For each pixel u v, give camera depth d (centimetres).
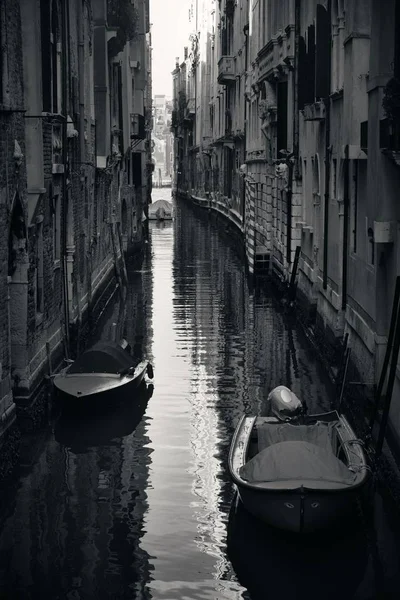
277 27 2897
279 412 1300
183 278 3228
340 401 1535
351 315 1634
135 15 3178
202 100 6925
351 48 1591
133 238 3878
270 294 2864
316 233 2191
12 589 959
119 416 1534
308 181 2383
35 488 1223
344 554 1028
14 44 1364
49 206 1673
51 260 1695
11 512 1147
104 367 1597
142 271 3422
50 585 968
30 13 1439
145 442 1405
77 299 2036
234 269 3475
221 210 5628
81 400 1492
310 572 998
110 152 2767
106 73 2566
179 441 1412
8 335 1321
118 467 1298
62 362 1756
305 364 1909
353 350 1609
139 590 956
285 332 2252
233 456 1162
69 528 1102
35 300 1511
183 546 1055
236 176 4769
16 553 1037
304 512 1009
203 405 1605
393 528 1080
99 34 2534
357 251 1606
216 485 1235
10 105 1312
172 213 6662
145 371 1720
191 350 2045
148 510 1151
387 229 1297
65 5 1812
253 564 1011
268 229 3238
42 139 1499
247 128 3938
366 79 1571
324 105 1998
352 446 1166
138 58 3847
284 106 2789
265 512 1044
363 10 1562
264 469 1071
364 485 1066
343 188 1805
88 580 978
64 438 1420
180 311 2552
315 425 1223
